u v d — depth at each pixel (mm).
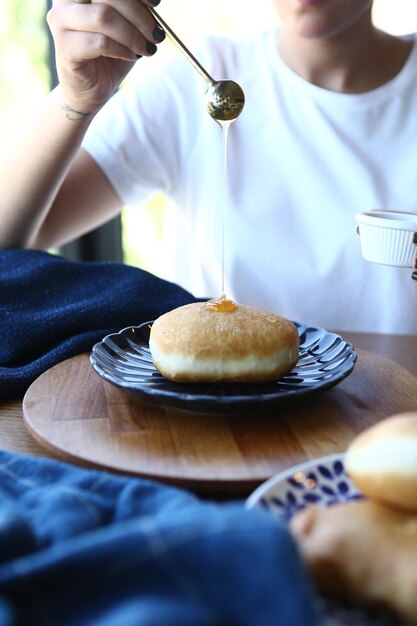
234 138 945
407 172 908
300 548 321
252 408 496
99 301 682
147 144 970
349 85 922
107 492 390
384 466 337
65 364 608
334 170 917
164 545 299
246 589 285
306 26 783
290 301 937
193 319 545
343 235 911
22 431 525
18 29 1186
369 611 323
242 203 939
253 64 959
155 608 281
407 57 943
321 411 527
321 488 389
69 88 764
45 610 291
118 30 664
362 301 926
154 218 1374
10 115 1213
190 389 535
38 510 372
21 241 878
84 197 948
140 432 490
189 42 1029
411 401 549
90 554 298
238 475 438
